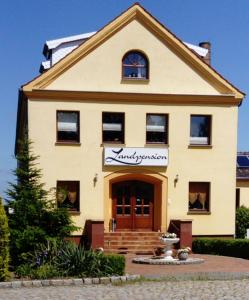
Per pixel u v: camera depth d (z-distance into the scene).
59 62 29.03
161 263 23.17
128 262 24.02
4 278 17.75
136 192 30.44
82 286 17.31
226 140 30.58
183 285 17.45
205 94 30.28
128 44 29.81
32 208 22.14
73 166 29.11
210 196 30.33
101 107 29.45
